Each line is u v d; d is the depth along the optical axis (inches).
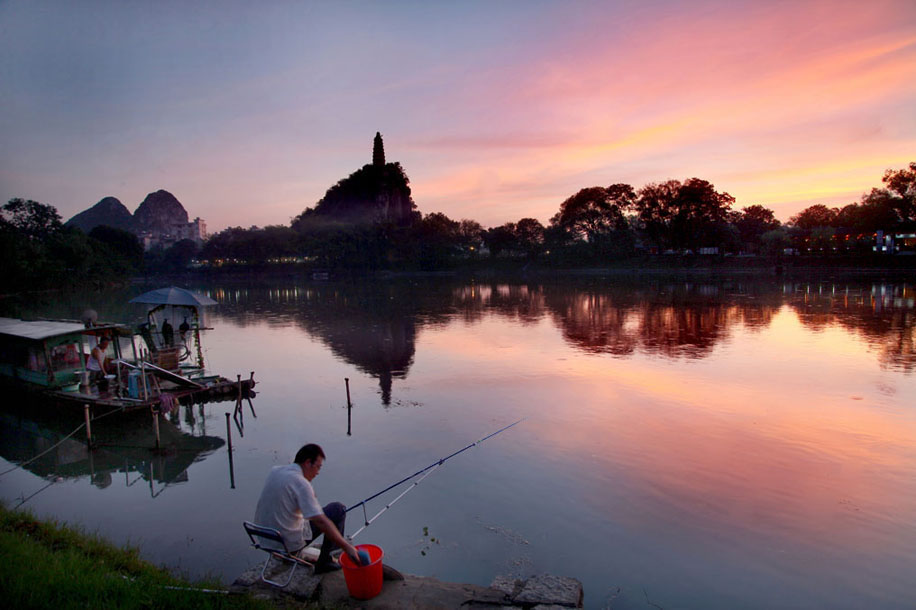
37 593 187.9
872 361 815.1
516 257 4884.4
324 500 392.5
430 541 328.8
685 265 3868.1
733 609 258.7
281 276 4948.3
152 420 626.8
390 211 6048.2
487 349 998.4
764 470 421.4
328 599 211.2
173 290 797.9
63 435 597.0
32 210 3971.5
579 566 298.7
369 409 629.9
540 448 481.4
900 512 349.4
